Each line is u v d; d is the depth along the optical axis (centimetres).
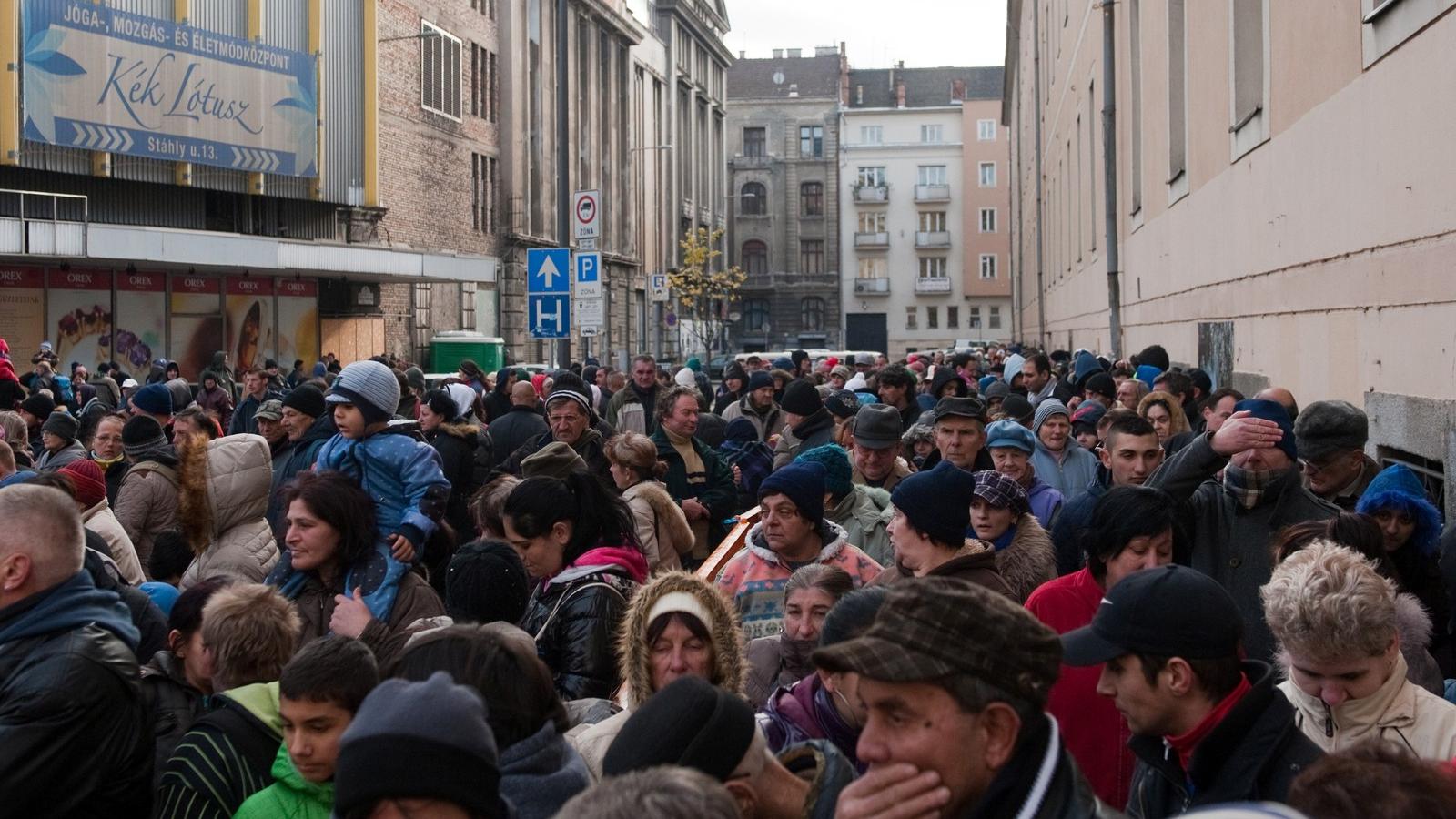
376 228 3909
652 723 278
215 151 3209
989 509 568
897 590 254
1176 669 316
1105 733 423
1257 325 1170
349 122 3731
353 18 3734
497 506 643
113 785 414
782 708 415
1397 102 761
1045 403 913
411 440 685
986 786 245
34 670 398
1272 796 311
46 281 2958
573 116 5509
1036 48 4456
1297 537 471
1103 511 461
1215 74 1353
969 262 10250
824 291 10119
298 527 569
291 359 3641
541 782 321
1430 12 696
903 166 10331
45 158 2859
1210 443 531
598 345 5856
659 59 6931
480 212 4638
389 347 4081
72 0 2853
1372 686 352
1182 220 1596
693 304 7094
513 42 4819
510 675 328
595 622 516
